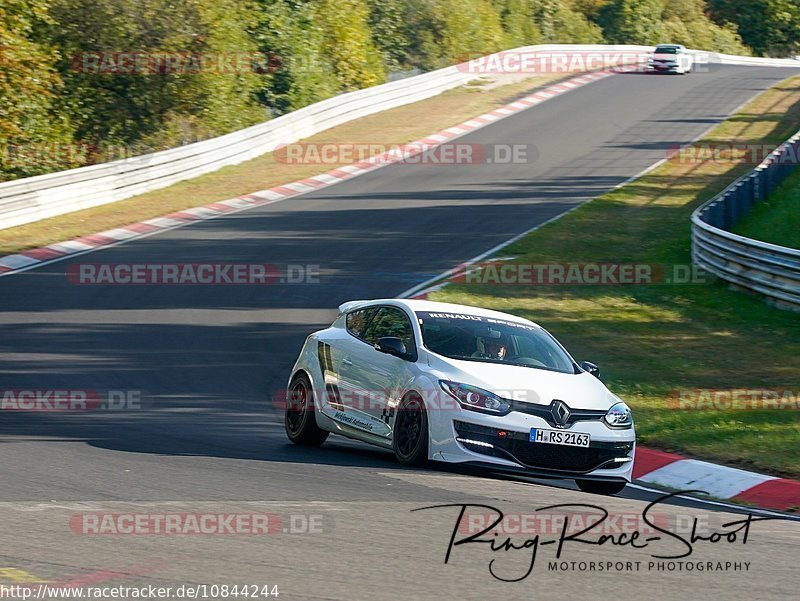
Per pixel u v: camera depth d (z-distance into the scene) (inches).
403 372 1311.5
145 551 835.4
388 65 7800.2
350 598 735.7
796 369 2096.5
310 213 3865.7
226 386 1915.6
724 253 2950.3
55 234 3393.2
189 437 1466.5
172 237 3422.7
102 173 3939.5
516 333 1413.6
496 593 766.5
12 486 1052.5
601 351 2253.9
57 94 4884.4
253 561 818.8
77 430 1472.7
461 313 1432.1
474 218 3855.8
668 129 5940.0
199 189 4269.2
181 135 5305.1
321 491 1094.4
